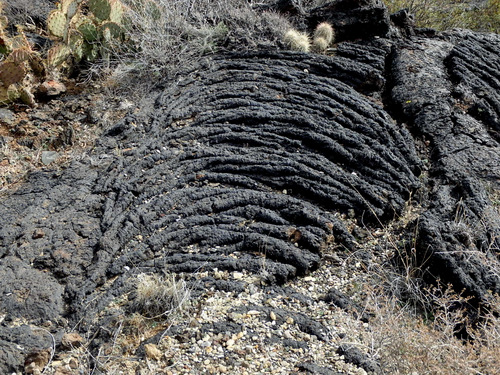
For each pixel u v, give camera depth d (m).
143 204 3.31
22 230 3.10
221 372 2.35
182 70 4.61
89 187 3.45
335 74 4.59
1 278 2.79
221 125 4.00
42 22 5.36
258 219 3.26
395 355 2.36
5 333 2.51
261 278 2.88
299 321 2.65
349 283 2.96
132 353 2.48
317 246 3.07
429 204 3.42
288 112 4.07
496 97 4.39
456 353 2.29
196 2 5.46
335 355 2.48
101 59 4.70
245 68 4.66
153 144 3.79
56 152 3.83
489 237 3.10
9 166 3.69
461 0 7.82
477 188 3.42
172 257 2.99
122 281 2.83
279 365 2.40
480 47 5.13
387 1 6.79
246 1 5.50
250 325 2.60
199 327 2.58
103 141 3.87
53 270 2.88
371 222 3.37
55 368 2.39
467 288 2.81
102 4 4.46
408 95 4.34
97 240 3.06
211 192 3.42
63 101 4.32
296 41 4.91
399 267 3.07
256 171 3.59
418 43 5.07
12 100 4.19
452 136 3.94
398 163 3.69
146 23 4.86
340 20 5.19
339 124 3.99
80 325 2.61
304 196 3.48
